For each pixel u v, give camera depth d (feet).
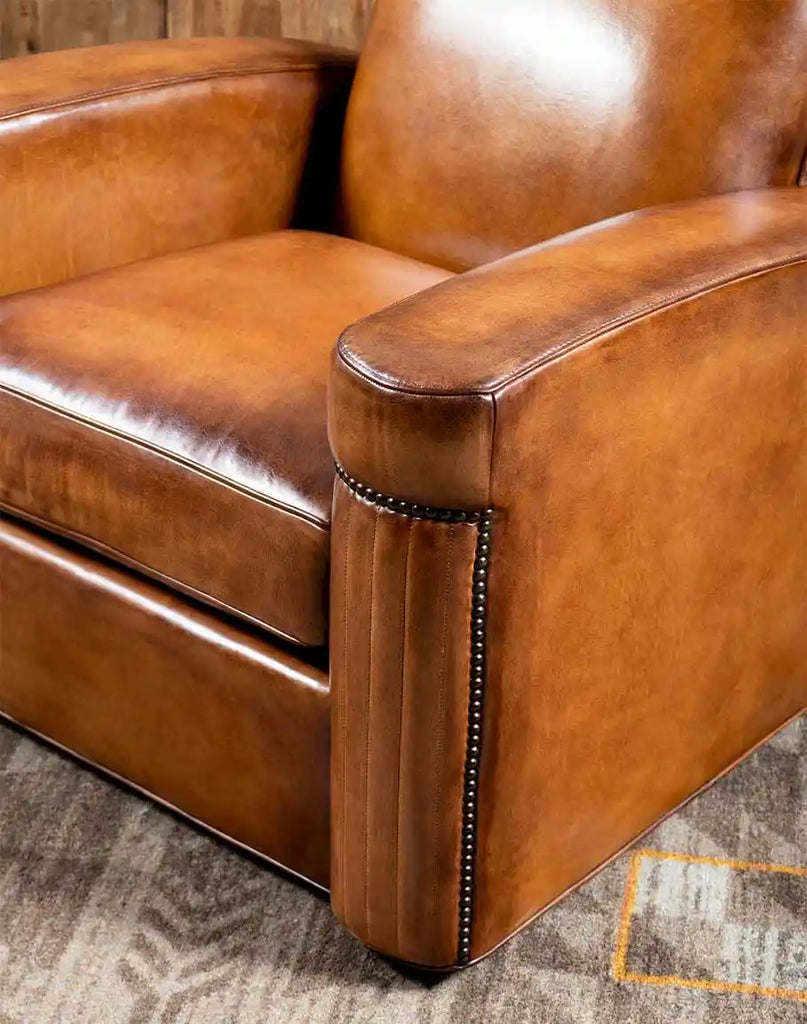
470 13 5.84
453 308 4.00
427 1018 4.49
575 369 3.89
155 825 5.27
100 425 4.77
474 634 4.02
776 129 5.13
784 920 4.91
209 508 4.55
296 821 4.77
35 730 5.54
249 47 6.40
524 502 3.93
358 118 6.22
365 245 6.04
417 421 3.73
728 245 4.43
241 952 4.74
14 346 5.07
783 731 5.89
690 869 5.13
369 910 4.50
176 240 6.18
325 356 4.92
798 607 5.31
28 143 5.57
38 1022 4.44
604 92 5.46
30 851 5.14
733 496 4.69
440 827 4.26
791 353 4.62
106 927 4.82
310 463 4.43
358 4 7.39
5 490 5.13
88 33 8.01
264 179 6.41
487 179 5.80
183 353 4.93
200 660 4.80
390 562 3.98
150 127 5.92
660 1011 4.53
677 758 5.05
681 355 4.21
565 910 4.94
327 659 4.56
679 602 4.68
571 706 4.43
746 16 5.17
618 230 4.54
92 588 5.02
